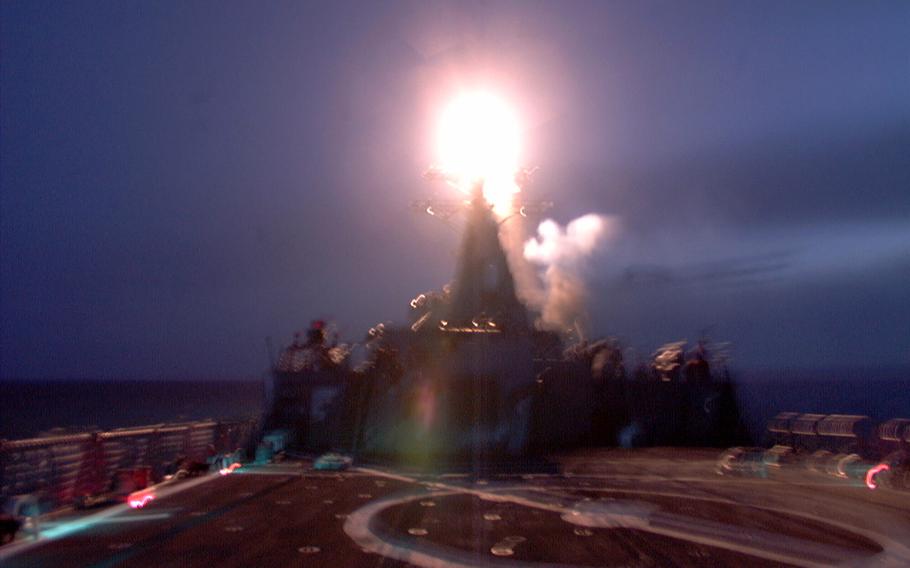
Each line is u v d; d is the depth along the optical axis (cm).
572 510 1666
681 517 1587
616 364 3300
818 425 2766
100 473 1992
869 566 1211
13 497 1455
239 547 1305
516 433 2880
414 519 1566
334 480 2158
